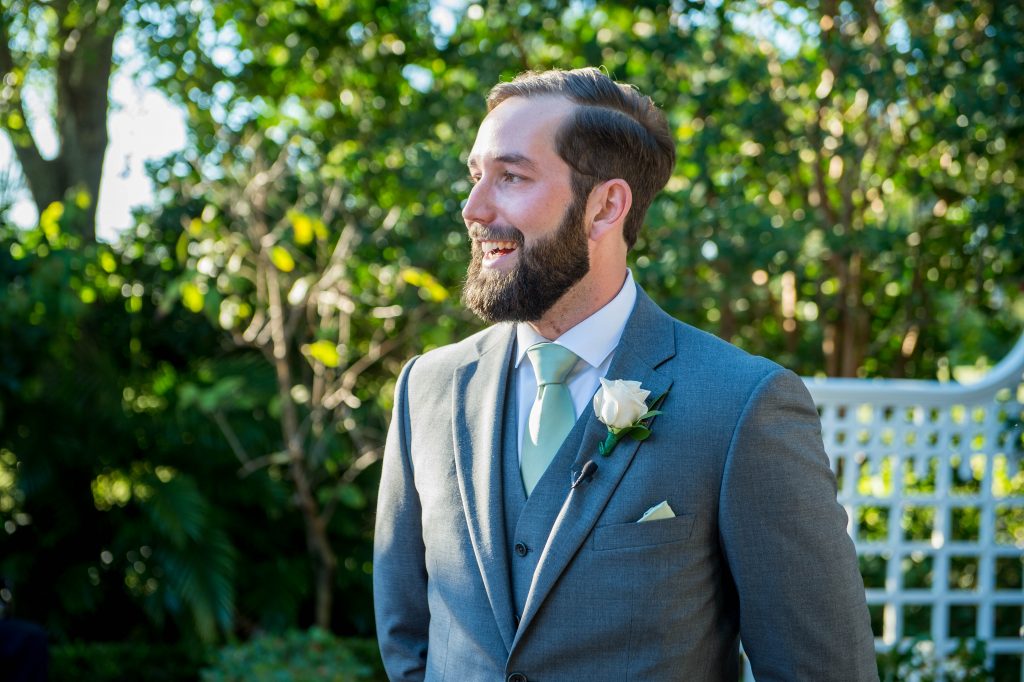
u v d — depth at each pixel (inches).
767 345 277.1
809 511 51.9
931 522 223.8
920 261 253.6
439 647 57.2
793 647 52.1
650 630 51.1
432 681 57.0
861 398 143.1
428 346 215.3
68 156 252.1
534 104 54.7
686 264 205.2
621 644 51.3
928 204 249.1
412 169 216.4
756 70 217.9
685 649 51.6
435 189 214.1
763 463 51.6
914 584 207.0
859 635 52.8
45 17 257.8
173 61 232.5
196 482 212.8
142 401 223.5
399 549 64.6
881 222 253.9
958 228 247.0
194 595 193.6
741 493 51.6
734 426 52.1
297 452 200.1
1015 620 199.8
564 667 52.0
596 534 52.2
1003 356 239.3
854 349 261.7
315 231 200.4
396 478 64.7
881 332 274.2
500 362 59.7
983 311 248.4
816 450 53.9
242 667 165.6
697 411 53.0
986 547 147.7
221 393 195.8
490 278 54.5
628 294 58.4
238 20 243.6
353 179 228.7
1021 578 205.2
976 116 213.0
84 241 244.7
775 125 219.1
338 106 253.3
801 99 237.9
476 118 227.0
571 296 56.5
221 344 231.0
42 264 199.0
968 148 225.9
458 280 219.9
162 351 236.7
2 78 244.4
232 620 196.1
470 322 219.5
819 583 51.8
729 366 54.2
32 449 204.1
